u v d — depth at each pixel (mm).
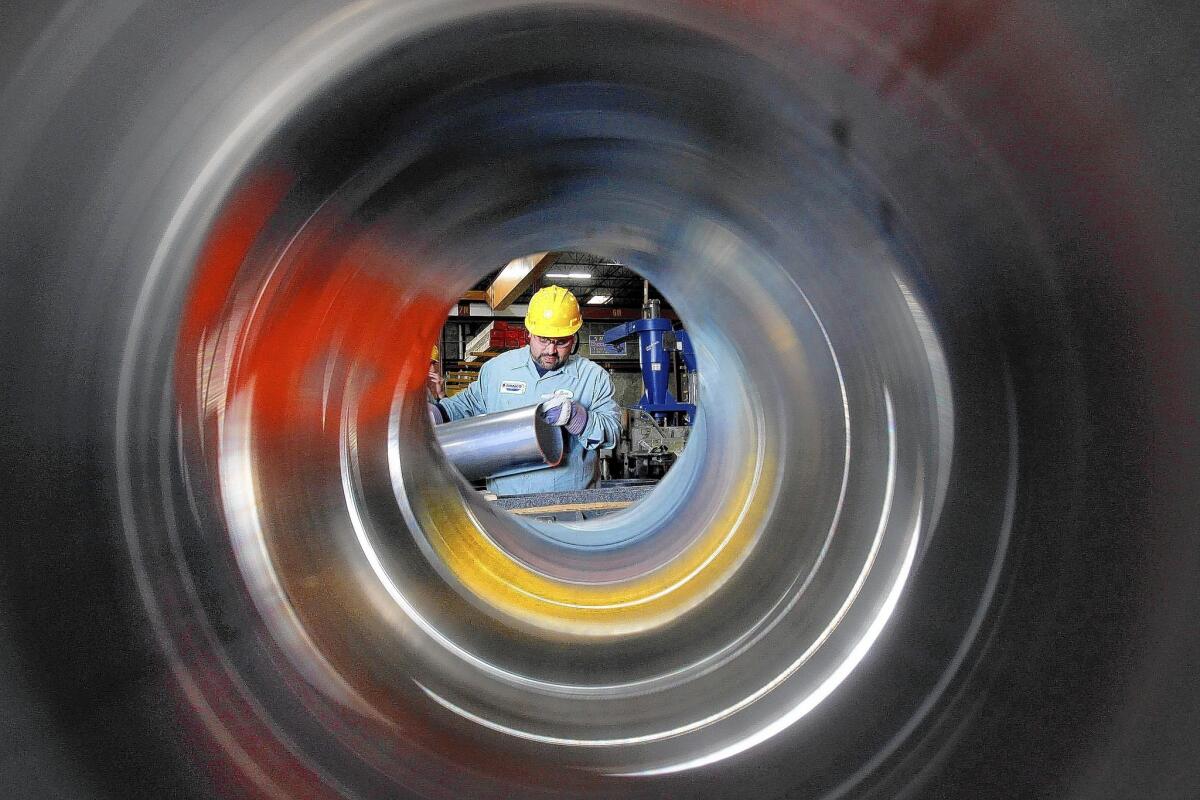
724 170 511
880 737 376
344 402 562
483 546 795
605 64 397
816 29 334
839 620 452
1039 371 340
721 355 922
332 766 334
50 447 253
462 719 430
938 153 351
